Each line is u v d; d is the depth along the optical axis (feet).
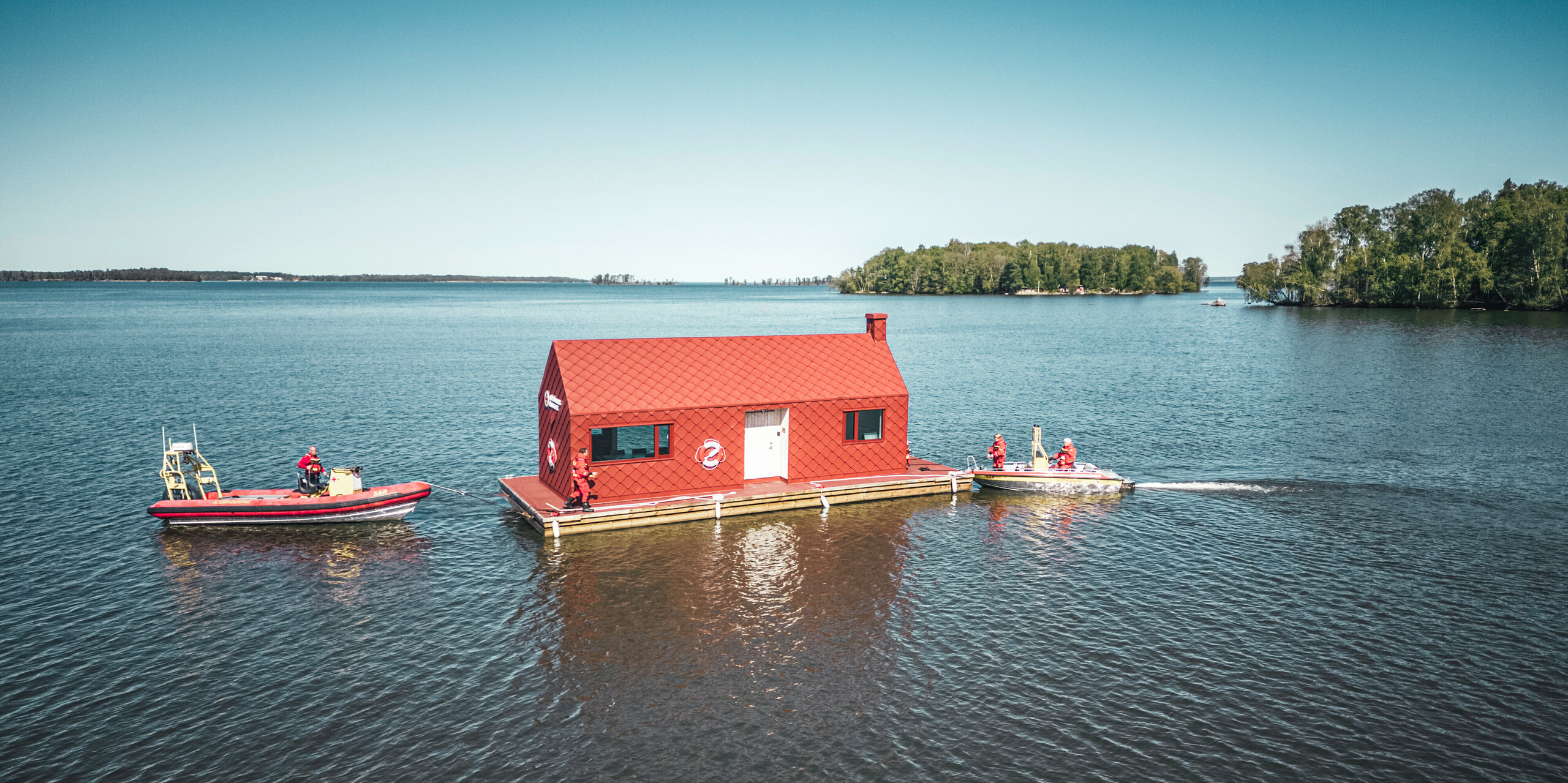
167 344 313.12
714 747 51.72
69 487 108.37
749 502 96.43
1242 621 68.90
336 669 61.16
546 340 346.95
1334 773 49.11
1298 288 574.97
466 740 52.47
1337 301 551.59
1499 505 100.94
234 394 187.52
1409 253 501.56
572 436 90.68
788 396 100.83
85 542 87.66
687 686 59.06
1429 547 86.33
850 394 103.60
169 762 50.08
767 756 50.90
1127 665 61.67
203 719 54.65
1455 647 64.18
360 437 142.00
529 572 79.77
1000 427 152.25
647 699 57.26
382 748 51.57
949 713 55.52
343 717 54.90
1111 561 82.89
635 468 94.38
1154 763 50.03
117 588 75.66
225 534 90.27
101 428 147.54
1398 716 54.85
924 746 51.93
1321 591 74.95
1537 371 218.79
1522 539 88.63
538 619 69.62
